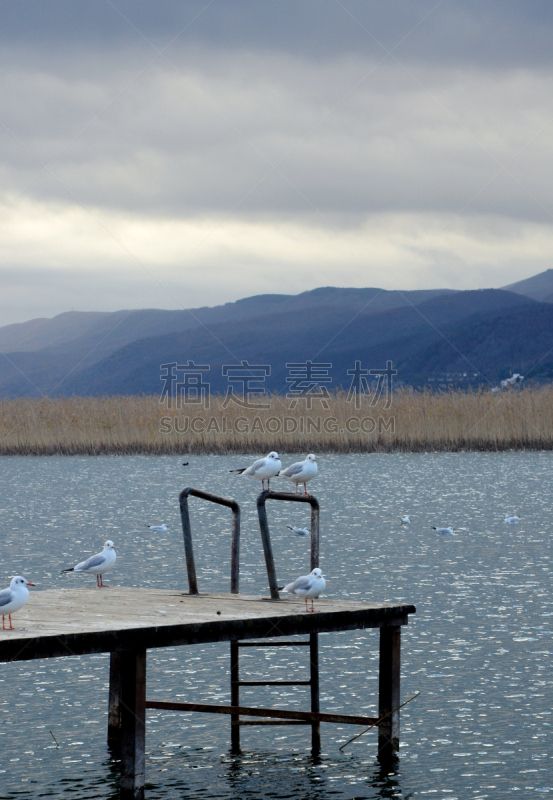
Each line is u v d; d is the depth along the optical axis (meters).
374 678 15.70
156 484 46.06
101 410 56.72
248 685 14.82
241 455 55.06
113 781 11.87
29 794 11.45
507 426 55.31
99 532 32.41
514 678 15.38
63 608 12.82
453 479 46.53
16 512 37.38
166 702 13.59
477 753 12.55
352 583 23.17
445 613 19.84
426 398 57.12
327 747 13.19
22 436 56.19
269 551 13.97
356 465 51.69
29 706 14.59
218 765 12.55
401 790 11.54
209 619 11.72
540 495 40.97
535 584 22.84
